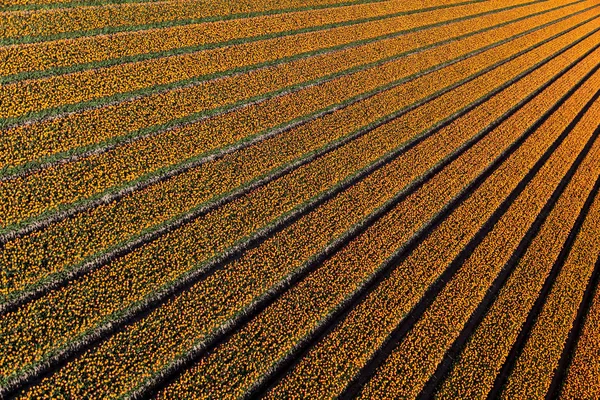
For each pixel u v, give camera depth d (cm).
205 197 2666
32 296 2097
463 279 2802
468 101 4269
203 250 2452
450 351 2512
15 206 2255
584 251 3269
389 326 2455
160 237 2436
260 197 2803
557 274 3073
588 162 4150
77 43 3108
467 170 3544
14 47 2902
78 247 2239
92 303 2106
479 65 4909
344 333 2361
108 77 3016
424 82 4291
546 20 6781
